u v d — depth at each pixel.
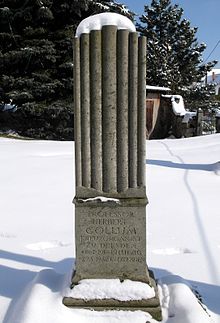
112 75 2.98
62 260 4.06
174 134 20.95
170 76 31.77
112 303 2.98
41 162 9.76
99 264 3.13
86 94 3.02
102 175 3.10
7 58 17.34
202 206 5.95
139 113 3.03
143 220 3.08
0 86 17.98
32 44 17.55
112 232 3.10
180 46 34.19
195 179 7.92
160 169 8.91
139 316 2.92
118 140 3.05
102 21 2.96
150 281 3.15
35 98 17.97
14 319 2.79
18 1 17.83
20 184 7.51
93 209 3.08
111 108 3.02
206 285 3.49
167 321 2.89
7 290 3.41
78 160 3.10
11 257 4.14
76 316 2.92
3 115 18.83
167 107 21.31
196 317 2.75
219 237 4.64
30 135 18.55
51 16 17.16
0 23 17.86
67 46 17.69
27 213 5.68
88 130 3.06
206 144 13.53
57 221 5.30
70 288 3.08
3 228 5.03
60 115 17.91
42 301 2.95
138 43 2.96
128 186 3.10
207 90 33.03
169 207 5.89
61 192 6.89
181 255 4.16
